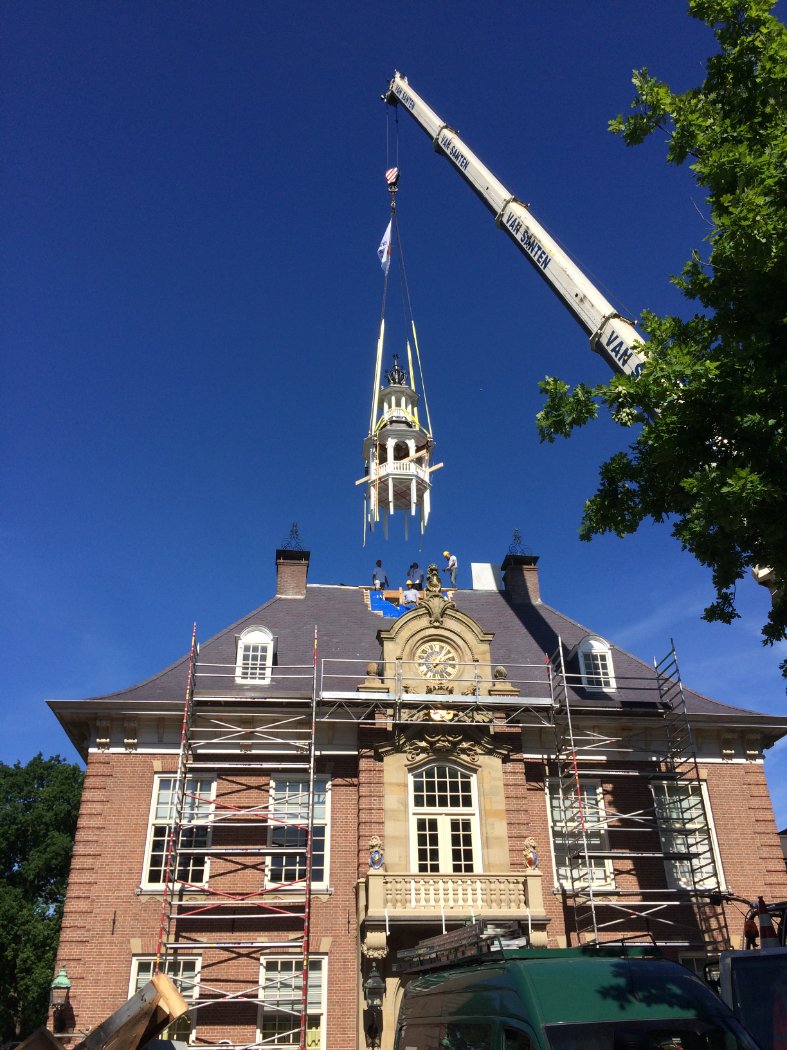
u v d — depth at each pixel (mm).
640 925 23891
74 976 21469
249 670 26953
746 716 26750
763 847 25516
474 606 32281
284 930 22453
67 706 24406
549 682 26922
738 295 13773
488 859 23469
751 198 12211
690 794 25891
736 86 14258
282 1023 21547
